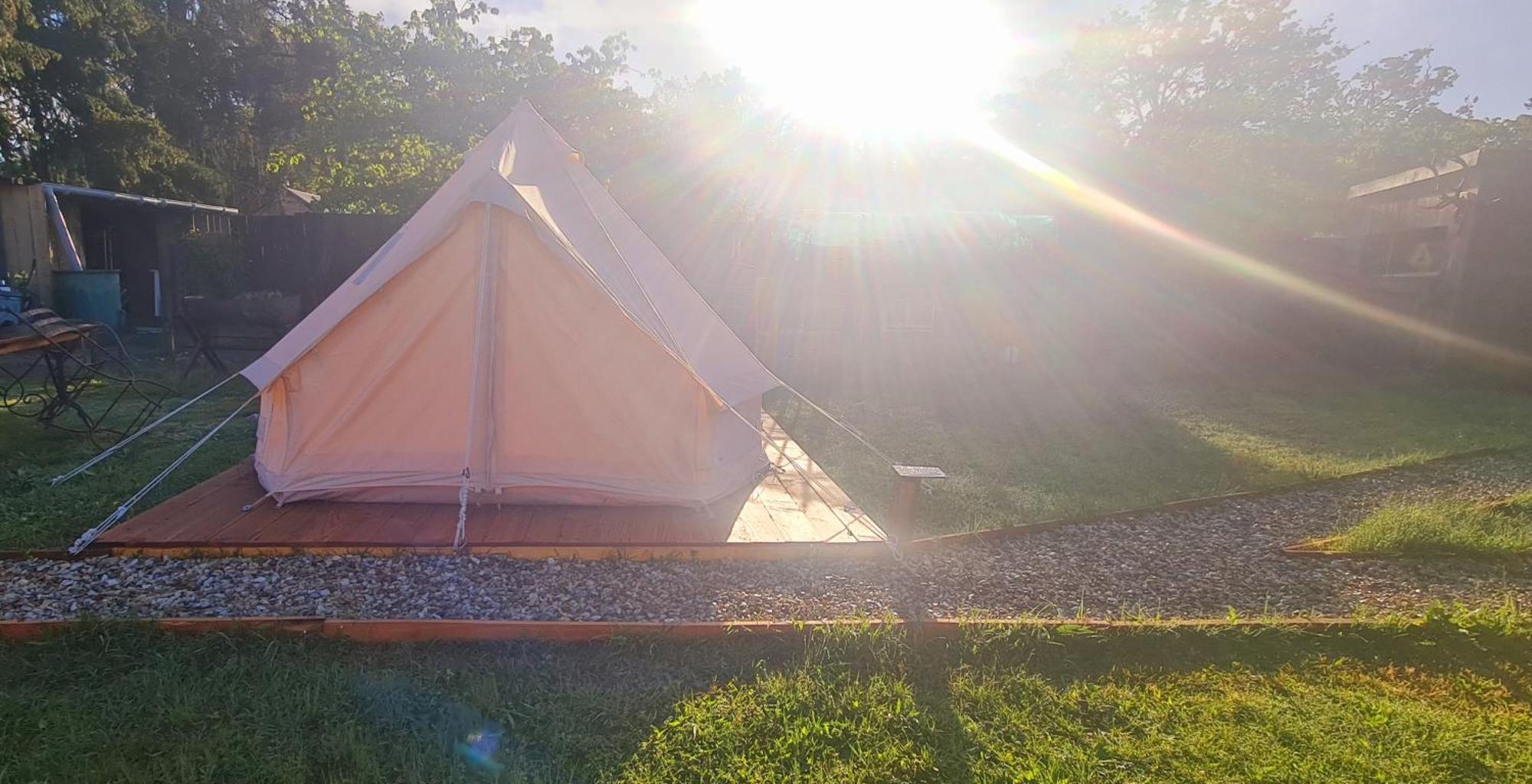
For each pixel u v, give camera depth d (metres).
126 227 15.31
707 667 2.97
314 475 4.39
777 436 7.08
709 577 3.79
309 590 3.44
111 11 21.91
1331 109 22.05
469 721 2.55
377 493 4.41
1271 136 19.56
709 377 5.14
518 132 5.54
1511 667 3.13
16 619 3.05
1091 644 3.21
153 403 7.67
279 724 2.49
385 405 4.38
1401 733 2.67
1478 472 6.14
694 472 4.60
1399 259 12.51
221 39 30.95
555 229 4.44
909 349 12.43
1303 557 4.36
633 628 3.12
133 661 2.83
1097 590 3.88
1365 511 5.24
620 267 4.92
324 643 2.99
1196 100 21.50
